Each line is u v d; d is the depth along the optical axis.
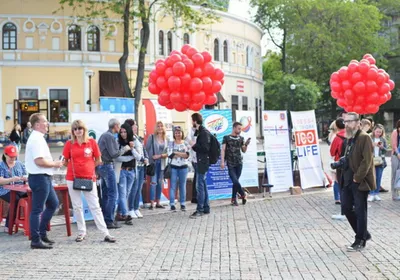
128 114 14.83
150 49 45.06
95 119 12.79
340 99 17.83
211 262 8.28
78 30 42.59
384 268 7.79
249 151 16.36
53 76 42.22
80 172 9.84
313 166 17.58
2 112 41.38
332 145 13.63
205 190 12.95
